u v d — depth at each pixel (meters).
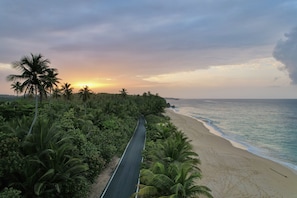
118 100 97.00
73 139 22.45
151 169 20.08
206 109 162.75
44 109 35.75
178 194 16.17
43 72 23.83
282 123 82.00
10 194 12.82
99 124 41.12
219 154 37.53
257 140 53.50
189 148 28.84
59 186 15.56
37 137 17.45
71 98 62.94
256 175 28.56
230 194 23.06
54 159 16.59
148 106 94.25
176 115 108.19
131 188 21.28
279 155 40.69
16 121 24.69
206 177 27.03
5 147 15.27
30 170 15.30
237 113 125.81
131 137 45.00
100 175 25.05
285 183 26.80
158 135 39.22
